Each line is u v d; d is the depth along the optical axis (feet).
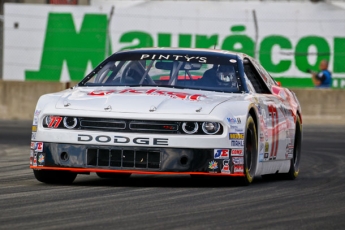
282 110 97.04
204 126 79.41
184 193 76.33
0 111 238.48
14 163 113.09
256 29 243.40
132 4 291.79
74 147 80.07
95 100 82.02
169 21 272.92
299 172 109.19
